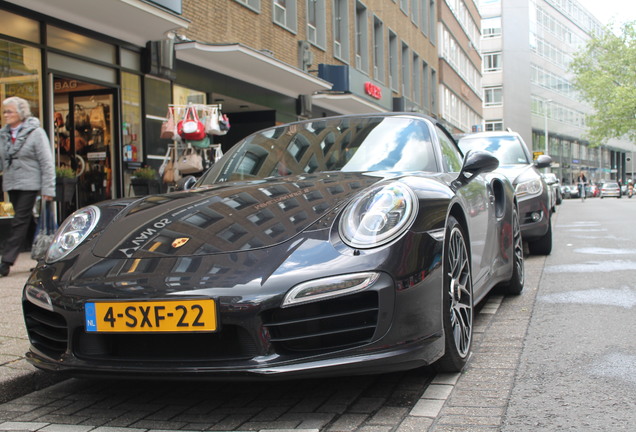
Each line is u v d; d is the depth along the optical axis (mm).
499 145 8891
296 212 2803
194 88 11898
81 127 9773
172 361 2471
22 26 8211
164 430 2482
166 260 2615
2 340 3623
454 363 2955
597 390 2756
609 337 3645
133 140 10172
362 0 22031
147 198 3377
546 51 69500
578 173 79812
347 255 2488
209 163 9297
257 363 2385
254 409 2674
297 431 2377
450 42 38250
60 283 2695
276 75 13805
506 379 2957
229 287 2422
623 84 53469
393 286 2471
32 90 8383
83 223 3111
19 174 5941
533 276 6043
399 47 26844
